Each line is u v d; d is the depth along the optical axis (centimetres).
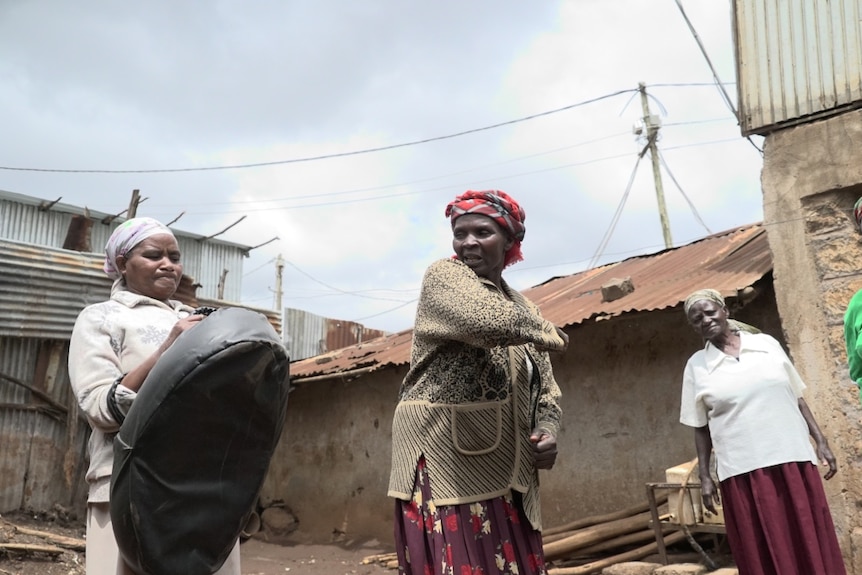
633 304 612
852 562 471
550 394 246
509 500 224
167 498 154
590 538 625
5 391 884
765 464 354
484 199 235
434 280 222
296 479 1019
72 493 910
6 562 620
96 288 933
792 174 538
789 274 532
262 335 158
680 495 511
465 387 222
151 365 185
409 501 224
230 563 202
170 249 231
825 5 541
